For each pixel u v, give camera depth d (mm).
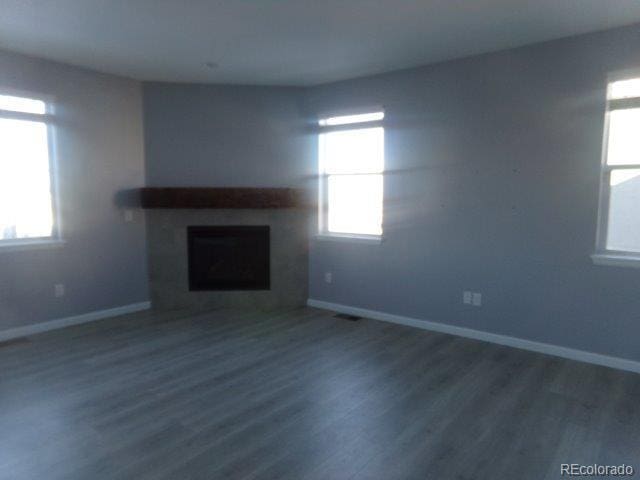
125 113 4602
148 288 4922
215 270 4957
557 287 3492
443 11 2869
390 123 4305
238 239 4922
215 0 2723
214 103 4816
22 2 2756
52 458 2133
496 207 3738
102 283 4523
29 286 3982
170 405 2676
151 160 4797
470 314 3961
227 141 4867
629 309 3186
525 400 2746
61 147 4133
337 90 4633
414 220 4223
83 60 3998
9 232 3926
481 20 3014
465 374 3148
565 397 2785
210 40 3443
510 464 2100
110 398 2758
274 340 3881
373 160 4547
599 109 3213
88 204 4363
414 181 4191
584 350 3398
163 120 4773
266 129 4883
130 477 1991
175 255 4875
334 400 2752
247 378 3074
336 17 2977
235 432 2377
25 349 3611
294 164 4922
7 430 2377
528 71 3500
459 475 2018
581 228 3352
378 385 2969
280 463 2104
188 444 2262
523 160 3572
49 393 2820
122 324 4328
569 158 3365
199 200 4641
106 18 3023
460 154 3895
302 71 4285
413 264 4266
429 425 2453
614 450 2211
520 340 3695
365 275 4617
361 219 4703
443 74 3936
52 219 4176
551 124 3422
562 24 3068
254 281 4980
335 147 4809
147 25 3148
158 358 3438
